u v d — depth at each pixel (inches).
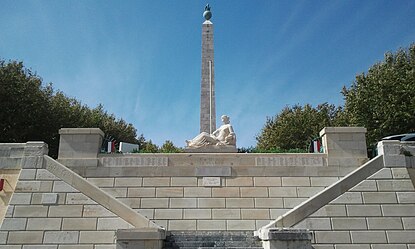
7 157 624.4
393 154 592.7
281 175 688.4
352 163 697.0
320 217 534.6
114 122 1765.5
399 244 528.1
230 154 707.4
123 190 681.0
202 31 1032.2
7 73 1198.3
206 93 963.3
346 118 1286.9
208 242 501.0
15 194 572.4
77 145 719.1
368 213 544.4
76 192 565.0
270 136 1637.6
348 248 521.7
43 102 1252.5
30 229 546.6
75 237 535.2
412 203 556.4
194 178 687.1
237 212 657.6
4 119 1133.7
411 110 1085.1
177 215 656.4
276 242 450.9
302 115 1604.3
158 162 701.3
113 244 525.7
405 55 1298.0
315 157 703.1
